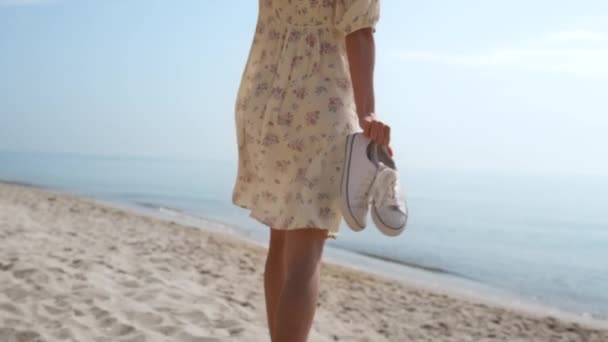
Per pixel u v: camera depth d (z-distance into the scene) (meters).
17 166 39.91
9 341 2.86
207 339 3.25
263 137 1.82
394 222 1.66
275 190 1.81
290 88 1.78
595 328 6.27
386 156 1.75
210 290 4.78
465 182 63.97
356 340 4.27
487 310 6.54
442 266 10.39
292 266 1.73
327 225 1.71
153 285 4.46
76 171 38.81
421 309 6.14
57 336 3.01
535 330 5.89
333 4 1.78
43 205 11.07
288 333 1.67
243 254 7.97
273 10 1.86
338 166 1.72
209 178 37.94
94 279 4.30
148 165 66.62
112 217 10.49
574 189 50.78
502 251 13.51
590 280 10.02
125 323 3.31
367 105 1.71
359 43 1.72
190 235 9.36
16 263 4.41
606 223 20.98
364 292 6.73
